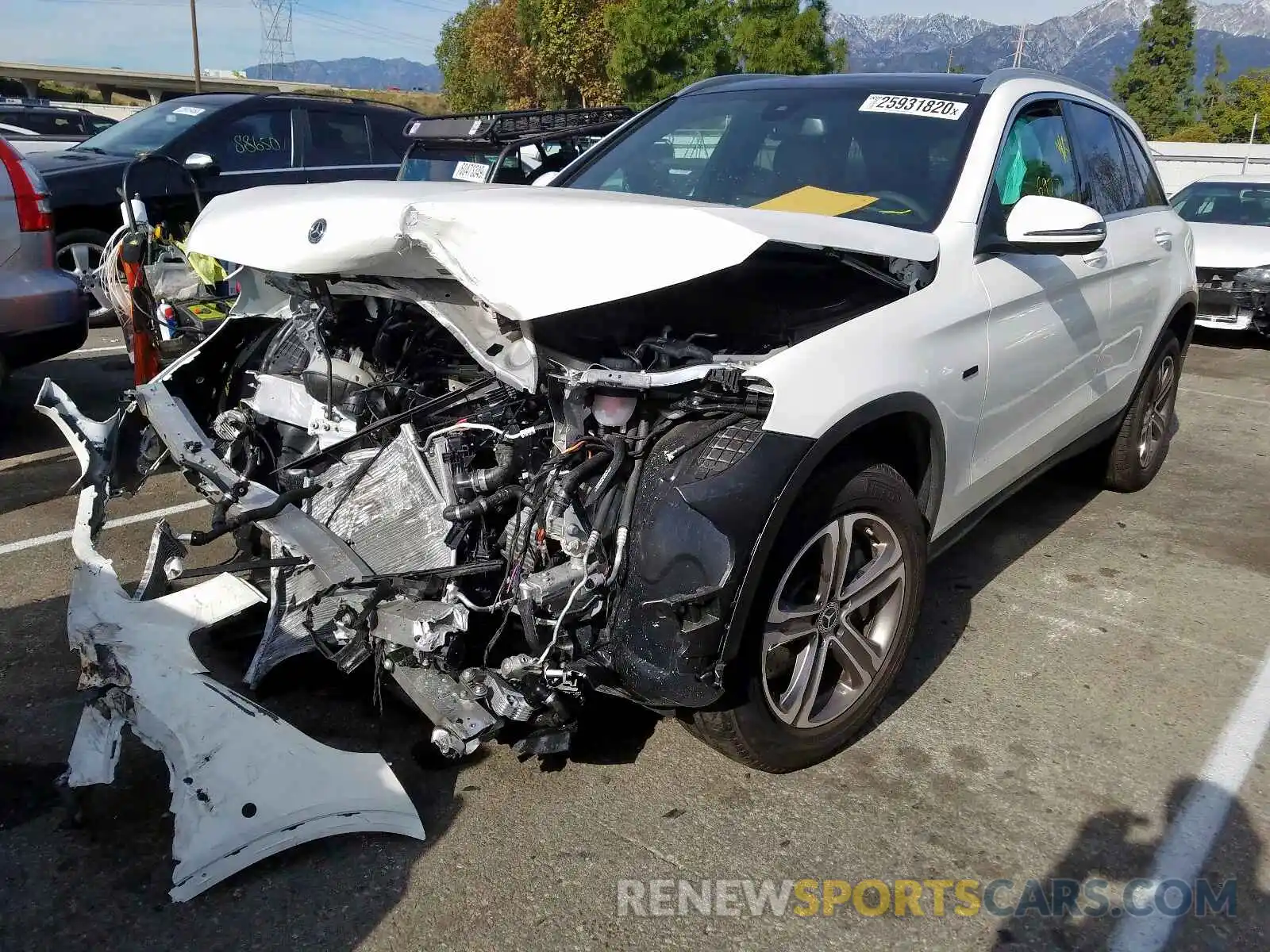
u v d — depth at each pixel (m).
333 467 2.81
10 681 3.11
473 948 2.16
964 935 2.25
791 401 2.37
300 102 9.03
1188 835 2.60
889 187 3.25
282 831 2.29
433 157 8.40
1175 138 52.72
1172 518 4.89
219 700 2.41
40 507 4.54
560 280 2.19
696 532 2.25
